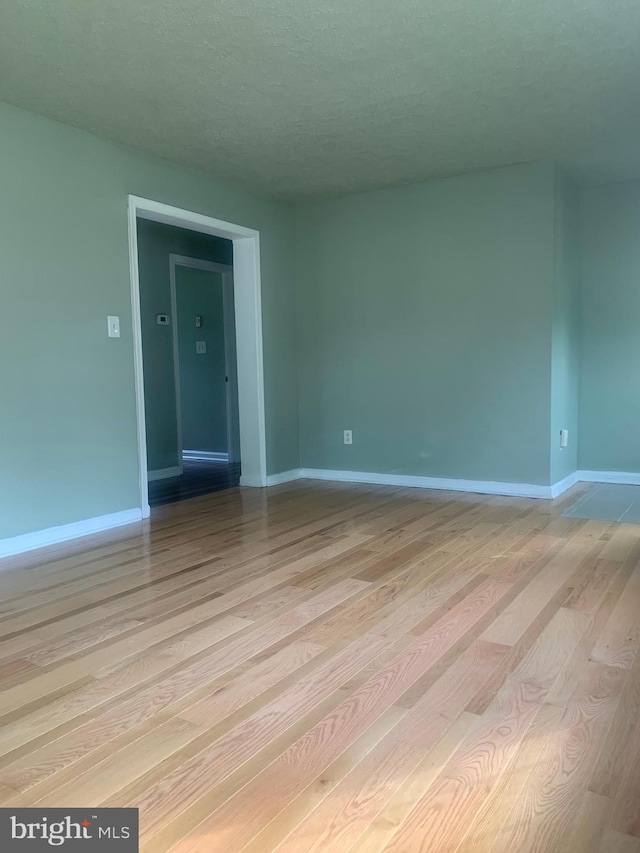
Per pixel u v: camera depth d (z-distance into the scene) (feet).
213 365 22.22
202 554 10.41
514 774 4.63
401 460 16.33
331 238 16.81
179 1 7.55
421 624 7.34
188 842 4.02
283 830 4.12
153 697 5.84
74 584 9.02
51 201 11.14
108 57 8.87
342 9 7.78
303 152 12.90
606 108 10.83
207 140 12.14
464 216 14.84
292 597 8.32
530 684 5.93
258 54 8.84
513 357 14.52
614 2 7.71
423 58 9.02
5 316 10.49
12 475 10.66
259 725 5.34
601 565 9.35
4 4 7.52
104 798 4.46
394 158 13.38
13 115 10.52
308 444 17.84
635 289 15.72
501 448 14.87
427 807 4.31
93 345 11.96
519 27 8.25
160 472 18.34
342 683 6.03
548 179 13.75
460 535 11.21
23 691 5.99
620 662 6.32
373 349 16.46
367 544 10.78
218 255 20.47
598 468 16.56
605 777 4.58
